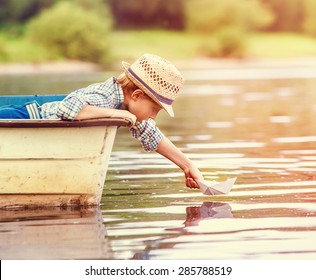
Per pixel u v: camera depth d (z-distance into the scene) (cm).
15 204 880
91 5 5344
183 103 2202
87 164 877
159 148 895
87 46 5059
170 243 732
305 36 5706
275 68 4300
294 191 935
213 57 5353
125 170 1098
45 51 5009
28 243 740
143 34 5575
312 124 1639
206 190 874
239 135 1477
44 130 866
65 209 870
